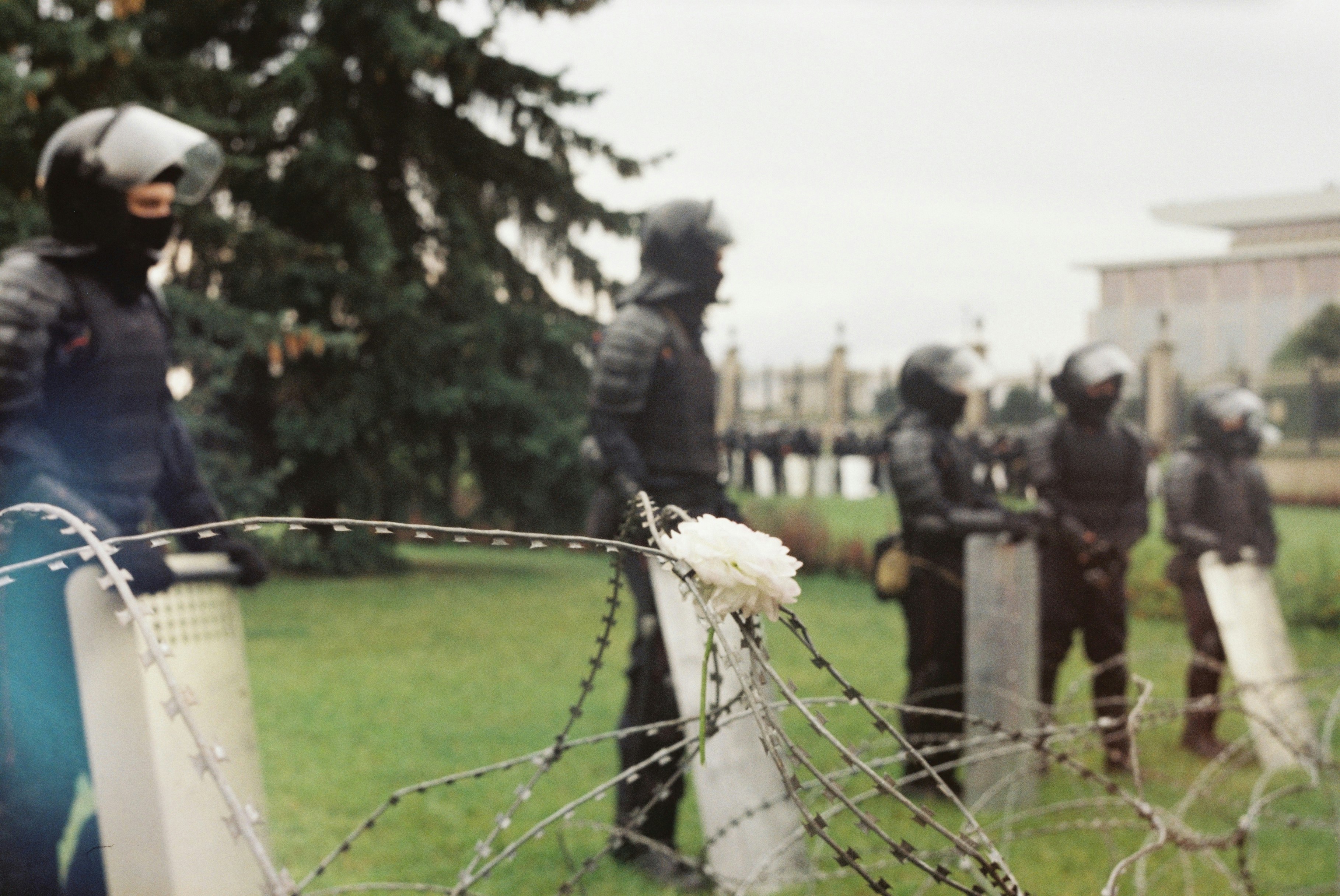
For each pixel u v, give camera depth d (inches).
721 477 183.0
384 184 668.1
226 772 91.9
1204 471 261.1
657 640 167.9
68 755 103.1
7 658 101.6
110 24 451.8
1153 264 1505.9
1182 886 158.4
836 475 1402.6
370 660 358.9
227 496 534.9
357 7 601.9
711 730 67.5
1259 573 250.1
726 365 1863.9
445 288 666.8
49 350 115.3
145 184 115.8
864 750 67.4
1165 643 444.5
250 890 88.5
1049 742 95.7
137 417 122.6
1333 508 968.9
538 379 700.7
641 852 166.1
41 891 102.5
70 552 47.0
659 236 177.2
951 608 218.7
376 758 232.1
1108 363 248.8
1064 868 162.2
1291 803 205.2
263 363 608.7
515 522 694.5
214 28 624.4
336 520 44.6
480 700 298.8
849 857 42.9
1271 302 1459.2
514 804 68.1
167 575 93.4
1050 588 248.8
